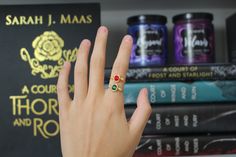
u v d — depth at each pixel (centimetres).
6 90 65
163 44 69
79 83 51
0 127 65
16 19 66
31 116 65
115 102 49
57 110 65
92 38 66
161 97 65
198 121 65
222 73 65
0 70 66
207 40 69
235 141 65
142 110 50
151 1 77
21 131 65
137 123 50
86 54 51
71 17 67
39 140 65
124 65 50
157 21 68
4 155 65
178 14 75
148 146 64
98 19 67
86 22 67
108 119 49
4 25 66
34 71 66
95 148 48
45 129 65
